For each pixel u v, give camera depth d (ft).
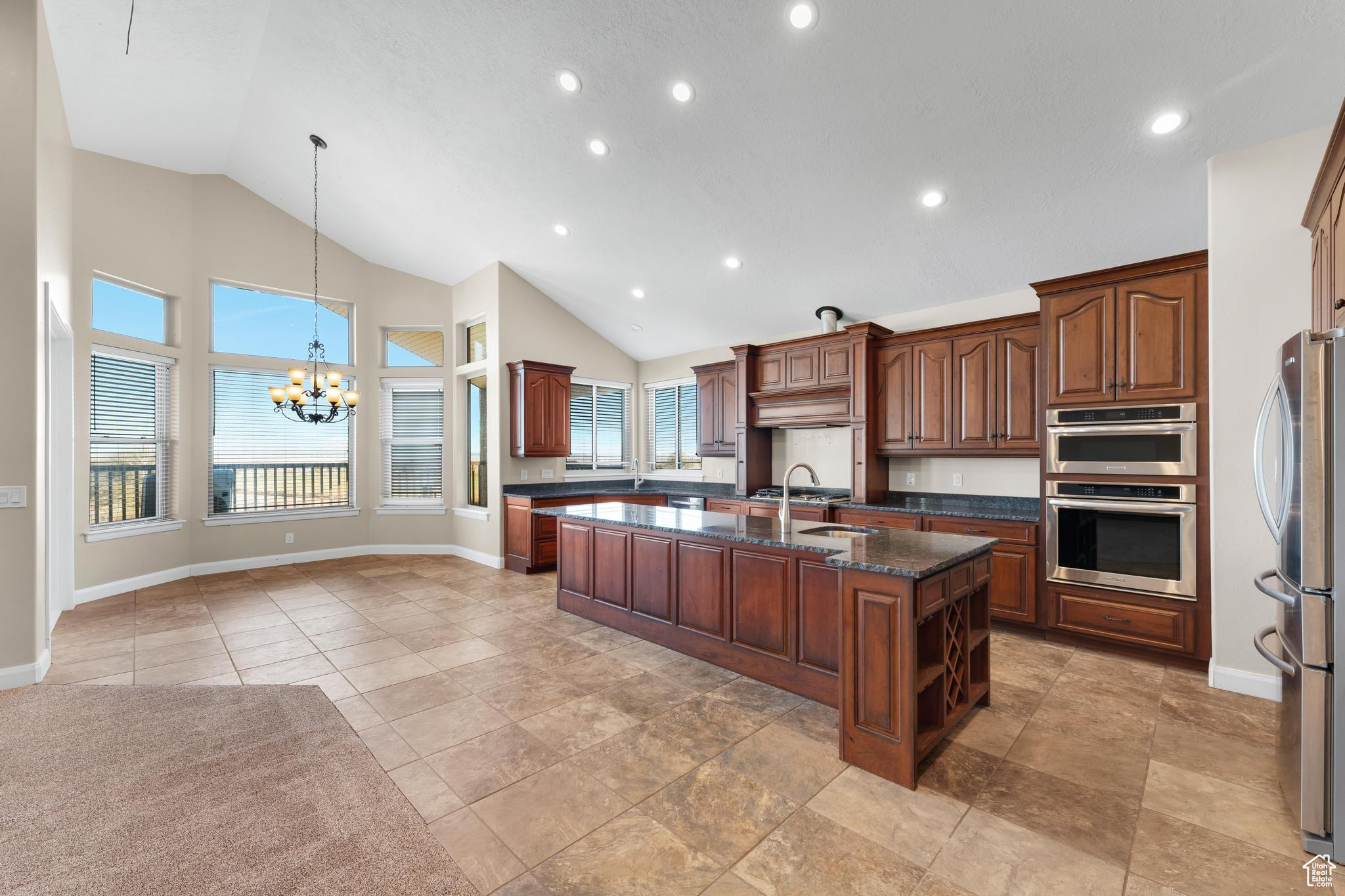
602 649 11.80
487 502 21.01
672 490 22.79
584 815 6.42
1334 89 8.05
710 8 9.13
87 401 15.07
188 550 17.97
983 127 9.97
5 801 6.18
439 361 22.45
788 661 9.75
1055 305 11.95
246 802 6.24
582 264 18.16
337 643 12.08
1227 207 9.43
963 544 8.73
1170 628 10.71
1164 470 10.68
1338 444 5.77
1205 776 7.20
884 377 15.92
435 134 13.88
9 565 9.41
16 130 9.37
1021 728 8.46
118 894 4.79
